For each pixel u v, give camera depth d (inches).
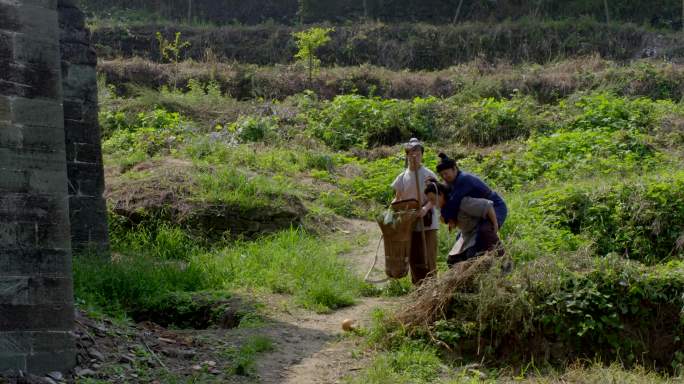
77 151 417.1
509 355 300.2
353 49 1162.0
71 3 418.3
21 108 249.9
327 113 826.8
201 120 836.0
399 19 1334.9
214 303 348.5
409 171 368.2
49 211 254.7
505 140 775.7
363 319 334.0
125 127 788.6
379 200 598.9
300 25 1249.4
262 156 666.8
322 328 324.8
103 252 418.0
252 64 1128.8
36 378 242.1
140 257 410.6
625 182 516.4
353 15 1334.9
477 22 1233.4
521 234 442.0
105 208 427.2
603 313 306.3
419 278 362.0
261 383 260.7
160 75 1032.8
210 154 660.7
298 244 466.6
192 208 491.5
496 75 990.4
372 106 823.7
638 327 309.1
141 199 497.0
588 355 302.5
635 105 776.9
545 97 933.2
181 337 299.3
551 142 675.4
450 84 988.6
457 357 295.9
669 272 318.7
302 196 572.4
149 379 257.0
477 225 327.3
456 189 331.3
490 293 301.1
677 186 491.8
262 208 502.9
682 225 476.4
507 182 617.6
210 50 1136.2
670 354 306.2
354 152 743.7
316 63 1048.2
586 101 807.1
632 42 1111.6
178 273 383.9
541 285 308.0
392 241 355.3
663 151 659.4
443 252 441.1
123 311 330.6
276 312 341.7
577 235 474.0
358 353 292.8
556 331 301.1
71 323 257.0
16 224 247.4
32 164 251.6
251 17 1380.4
